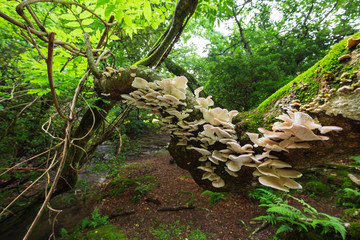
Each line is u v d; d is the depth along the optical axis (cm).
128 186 795
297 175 162
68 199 668
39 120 556
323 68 152
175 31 324
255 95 780
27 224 541
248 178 200
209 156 215
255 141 176
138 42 880
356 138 130
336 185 551
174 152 255
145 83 231
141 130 1792
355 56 133
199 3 357
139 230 520
